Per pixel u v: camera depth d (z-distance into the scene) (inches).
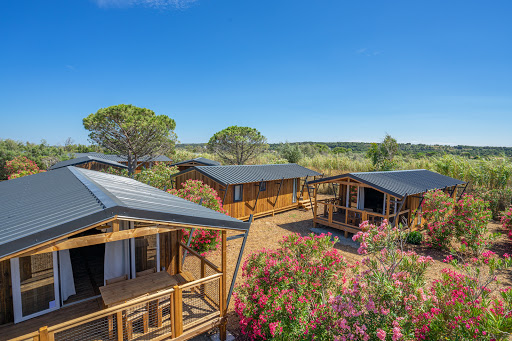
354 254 422.6
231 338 227.5
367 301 163.8
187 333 203.2
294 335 182.5
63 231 135.4
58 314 210.5
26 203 207.9
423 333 154.4
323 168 1253.7
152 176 613.9
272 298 200.5
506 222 475.8
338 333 167.9
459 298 162.7
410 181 542.6
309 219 633.0
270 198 668.7
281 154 1445.6
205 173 576.1
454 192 637.9
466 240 413.7
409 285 168.4
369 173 537.6
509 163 754.8
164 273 250.8
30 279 203.6
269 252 250.8
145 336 197.8
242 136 1234.0
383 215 455.2
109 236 155.0
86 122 856.3
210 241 400.5
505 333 135.6
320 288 212.4
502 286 308.8
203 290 261.3
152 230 173.0
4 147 1277.1
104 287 220.2
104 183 265.9
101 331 196.9
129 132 887.7
